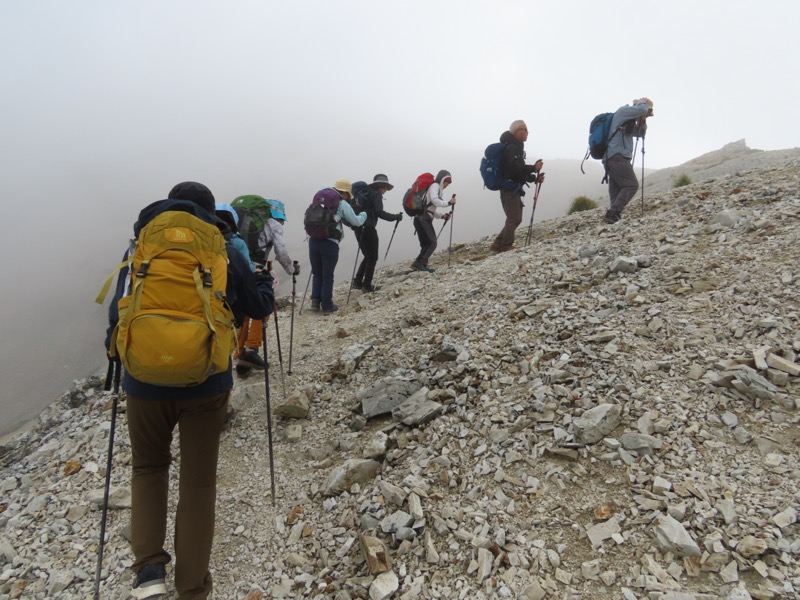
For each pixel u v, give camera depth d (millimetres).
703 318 4402
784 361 3512
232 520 3705
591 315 5035
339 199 8812
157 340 2367
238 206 6285
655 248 6250
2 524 4156
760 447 3002
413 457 3846
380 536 3137
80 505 4105
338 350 6516
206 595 2707
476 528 2973
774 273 4672
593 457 3271
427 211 10016
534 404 3898
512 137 9711
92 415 6145
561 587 2482
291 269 6422
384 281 10664
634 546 2605
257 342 6301
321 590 2881
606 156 8969
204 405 2715
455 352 5055
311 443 4551
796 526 2447
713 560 2398
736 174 9812
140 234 2672
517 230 12352
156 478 2787
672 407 3488
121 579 3270
